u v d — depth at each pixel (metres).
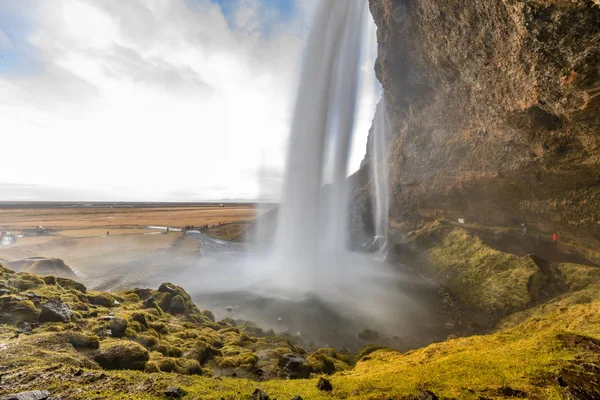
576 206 33.88
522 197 40.00
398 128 66.75
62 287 20.52
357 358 21.34
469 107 40.59
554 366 9.73
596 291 23.45
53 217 132.00
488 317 27.64
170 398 8.70
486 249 37.12
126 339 14.25
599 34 16.92
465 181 45.91
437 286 37.72
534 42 21.09
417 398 8.70
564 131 28.67
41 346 11.47
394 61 50.84
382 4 48.56
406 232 59.25
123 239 73.12
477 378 9.87
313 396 9.85
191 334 18.56
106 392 8.64
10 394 7.97
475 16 28.64
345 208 72.31
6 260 37.31
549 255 33.69
